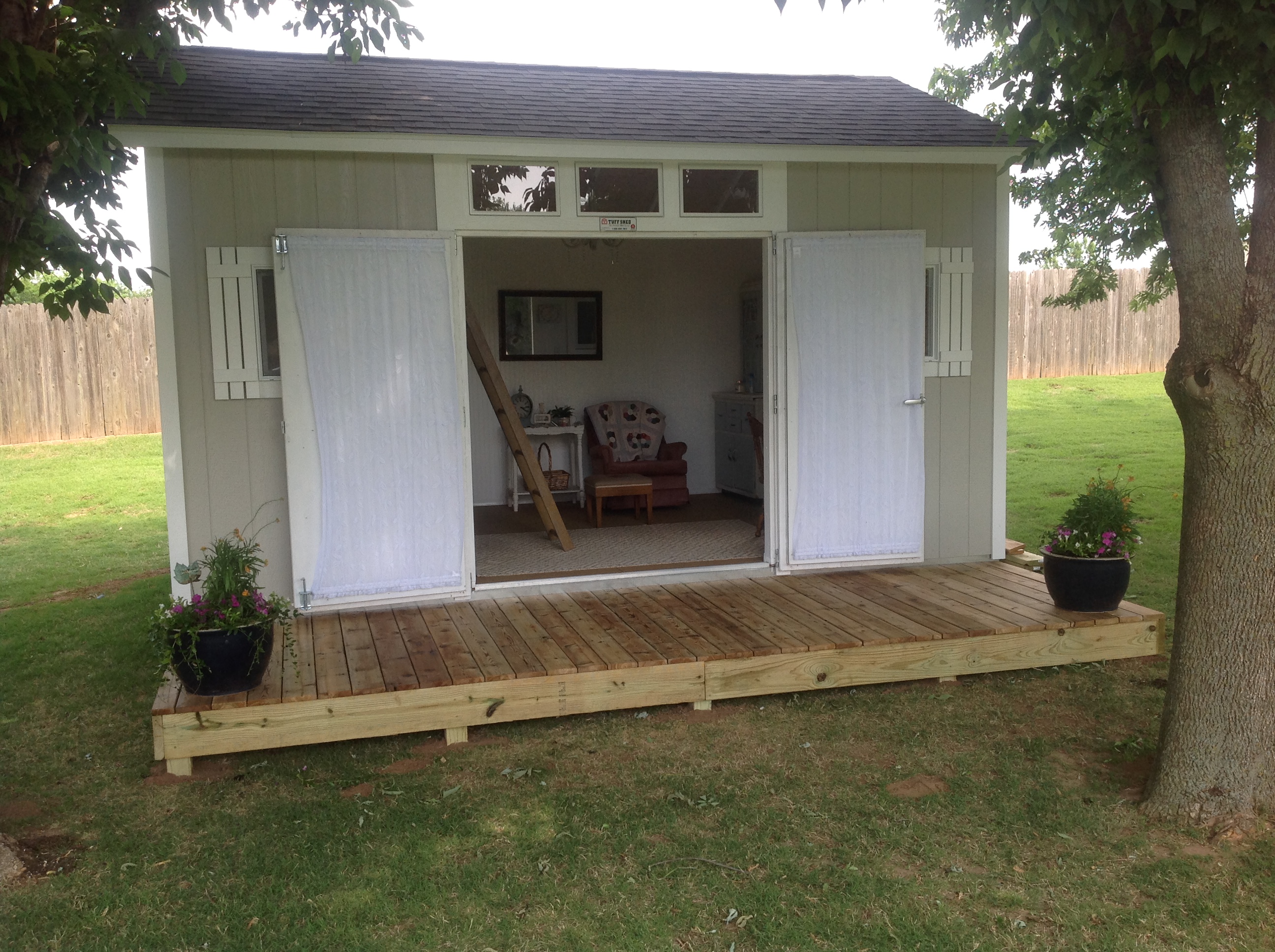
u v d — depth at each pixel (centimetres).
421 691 427
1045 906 301
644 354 987
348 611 555
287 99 547
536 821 360
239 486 544
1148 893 307
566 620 530
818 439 614
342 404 540
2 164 328
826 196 603
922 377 619
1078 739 424
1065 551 525
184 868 330
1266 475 333
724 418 984
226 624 407
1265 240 322
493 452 945
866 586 595
